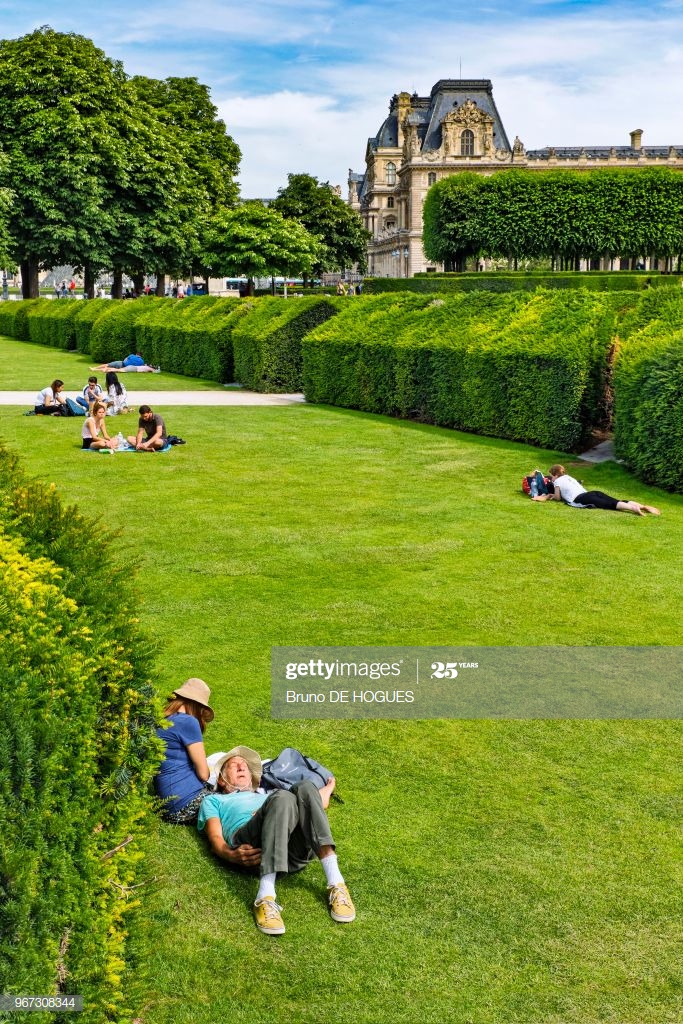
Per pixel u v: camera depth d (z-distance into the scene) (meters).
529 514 12.87
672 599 9.42
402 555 10.89
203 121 75.44
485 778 6.12
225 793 5.68
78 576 4.89
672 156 157.12
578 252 65.75
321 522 12.39
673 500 13.77
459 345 20.20
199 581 9.90
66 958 3.54
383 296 25.62
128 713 4.39
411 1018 4.23
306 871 5.29
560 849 5.39
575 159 155.38
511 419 18.83
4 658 3.62
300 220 100.81
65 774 3.61
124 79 63.47
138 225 59.78
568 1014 4.25
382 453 17.55
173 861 5.30
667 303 18.23
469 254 67.69
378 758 6.36
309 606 9.17
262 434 19.67
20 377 31.11
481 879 5.13
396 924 4.81
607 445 17.83
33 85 56.34
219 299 33.03
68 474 15.45
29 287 61.25
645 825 5.61
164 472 15.69
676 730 6.77
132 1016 3.97
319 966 4.54
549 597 9.48
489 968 4.52
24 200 57.22
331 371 24.47
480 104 152.38
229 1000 4.31
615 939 4.70
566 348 17.50
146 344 35.59
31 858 3.31
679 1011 4.27
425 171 151.38
